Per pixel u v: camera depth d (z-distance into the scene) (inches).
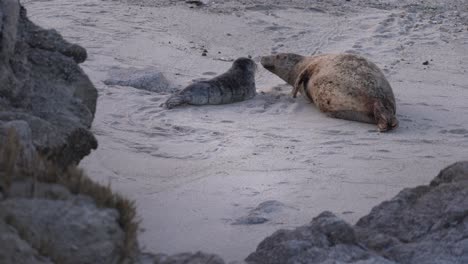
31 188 639.1
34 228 607.2
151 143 1186.0
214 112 1414.9
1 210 600.7
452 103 1507.1
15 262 565.3
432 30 2182.6
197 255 701.9
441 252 695.7
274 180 1007.6
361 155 1138.7
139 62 1733.5
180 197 932.6
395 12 2388.0
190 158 1116.5
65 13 2065.7
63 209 629.0
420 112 1428.4
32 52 946.1
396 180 1017.5
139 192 946.7
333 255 682.8
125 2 2279.8
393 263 674.8
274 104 1492.4
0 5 846.5
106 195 666.8
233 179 1011.3
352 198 938.1
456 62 1879.9
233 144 1192.2
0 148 668.7
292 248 691.4
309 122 1358.3
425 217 751.7
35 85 904.3
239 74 1510.8
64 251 605.9
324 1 2484.0
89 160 1061.1
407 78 1724.9
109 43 1834.4
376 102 1331.2
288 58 1638.8
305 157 1122.7
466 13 2440.9
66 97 913.5
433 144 1212.5
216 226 836.6
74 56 990.4
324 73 1434.5
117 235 640.4
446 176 825.5
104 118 1309.1
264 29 2119.8
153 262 689.0
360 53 1927.9
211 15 2208.4
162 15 2160.4
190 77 1669.5
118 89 1504.7
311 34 2097.7
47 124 818.8
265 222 845.8
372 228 763.4
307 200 928.3
